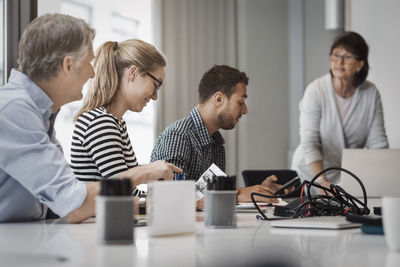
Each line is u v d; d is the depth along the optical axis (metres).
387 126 4.54
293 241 0.85
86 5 3.90
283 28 5.21
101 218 0.82
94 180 1.78
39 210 1.43
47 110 1.38
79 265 0.64
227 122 2.45
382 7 4.56
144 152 4.32
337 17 4.93
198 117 2.36
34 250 0.76
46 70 1.34
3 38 2.75
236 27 5.02
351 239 0.88
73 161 1.80
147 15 4.30
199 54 4.66
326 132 4.29
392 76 4.54
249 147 5.05
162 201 0.92
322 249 0.76
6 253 0.72
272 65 5.18
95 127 1.77
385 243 0.82
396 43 4.51
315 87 4.32
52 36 1.33
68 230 1.06
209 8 4.77
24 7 2.78
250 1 5.06
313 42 5.15
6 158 1.24
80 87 1.41
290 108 5.25
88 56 1.40
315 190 4.16
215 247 0.79
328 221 1.07
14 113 1.26
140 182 1.44
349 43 4.22
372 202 2.04
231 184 1.06
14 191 1.34
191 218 0.96
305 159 4.32
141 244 0.82
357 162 2.49
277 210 1.42
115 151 1.76
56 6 3.48
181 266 0.63
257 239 0.88
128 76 1.98
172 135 2.26
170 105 4.39
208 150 2.37
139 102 2.02
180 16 4.51
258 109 5.11
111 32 4.10
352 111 4.25
